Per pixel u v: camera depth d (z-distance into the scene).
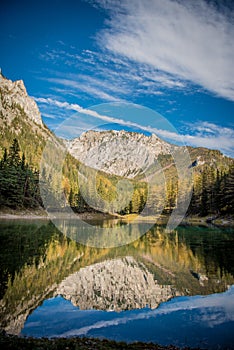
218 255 16.48
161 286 10.05
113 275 10.97
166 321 7.52
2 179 46.62
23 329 6.98
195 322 7.57
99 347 6.06
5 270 12.16
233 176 46.22
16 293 9.25
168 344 6.42
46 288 9.65
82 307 8.20
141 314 7.93
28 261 13.95
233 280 11.28
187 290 9.89
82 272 11.52
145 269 12.22
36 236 23.50
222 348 6.30
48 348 5.76
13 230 27.64
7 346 5.70
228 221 41.84
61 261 13.83
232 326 7.30
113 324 7.32
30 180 51.62
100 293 8.98
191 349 6.21
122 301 8.50
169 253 16.75
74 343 6.18
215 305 8.73
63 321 7.36
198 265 13.85
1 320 7.41
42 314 7.78
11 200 46.62
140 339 6.67
